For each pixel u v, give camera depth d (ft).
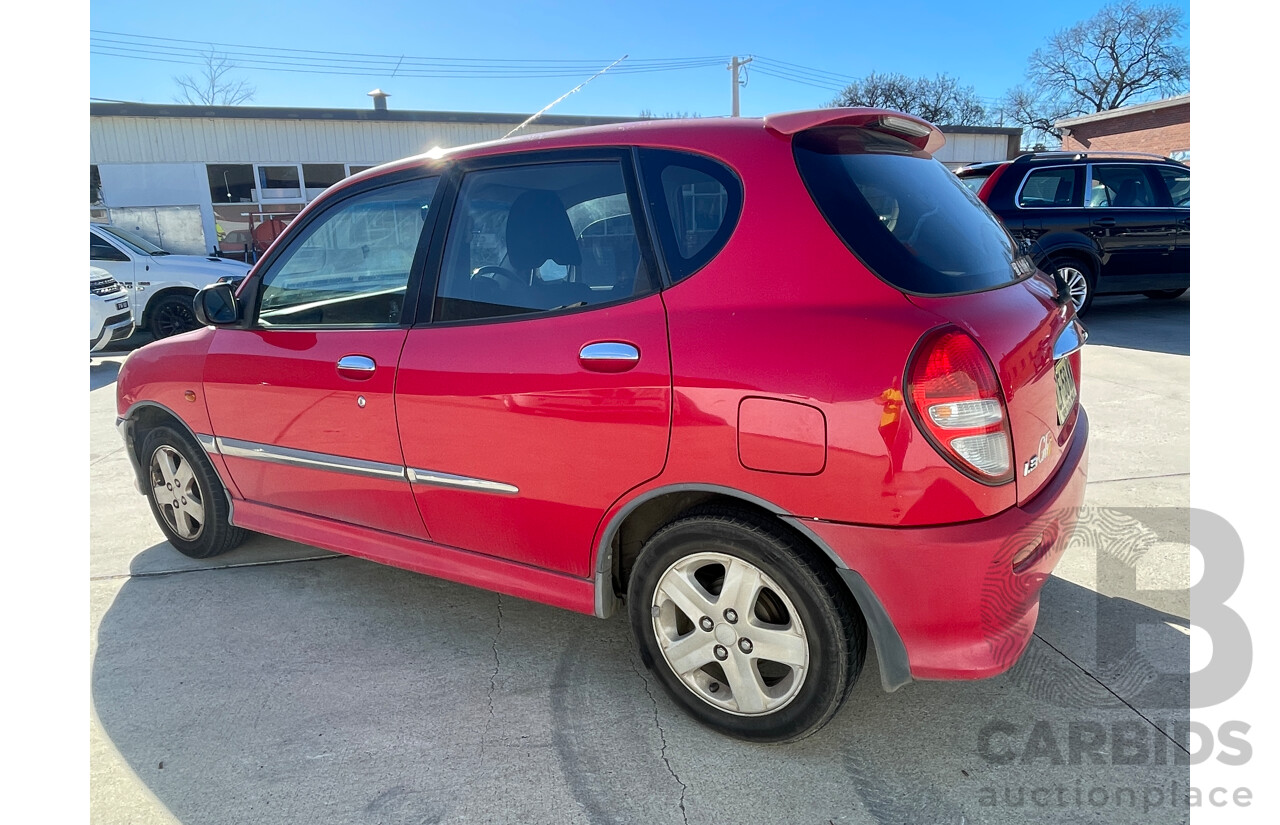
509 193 7.97
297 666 8.77
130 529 13.02
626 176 7.33
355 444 8.93
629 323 6.95
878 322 6.02
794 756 7.07
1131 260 26.86
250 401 9.87
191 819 6.56
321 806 6.66
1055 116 146.30
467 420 7.88
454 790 6.79
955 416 5.86
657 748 7.24
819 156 6.83
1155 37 133.90
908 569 6.04
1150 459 13.97
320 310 9.32
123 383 11.55
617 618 9.65
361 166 58.49
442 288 8.28
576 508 7.46
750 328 6.38
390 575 11.02
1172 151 77.92
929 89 134.72
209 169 55.16
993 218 8.54
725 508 6.80
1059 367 7.59
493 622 9.63
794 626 6.65
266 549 12.02
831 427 6.00
